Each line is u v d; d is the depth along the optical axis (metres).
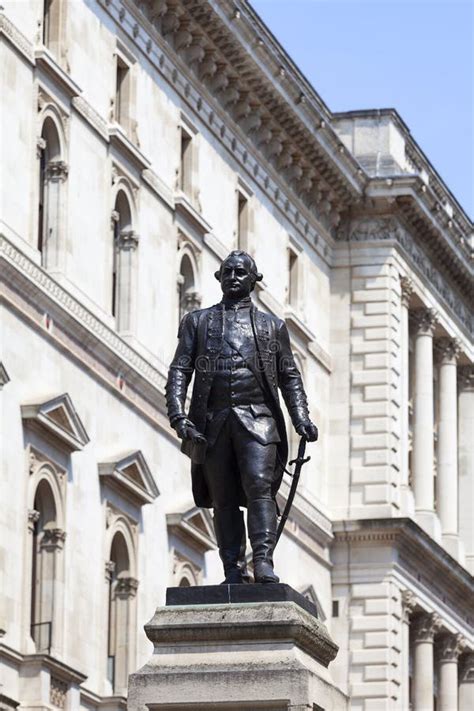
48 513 54.69
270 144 73.50
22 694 51.16
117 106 62.03
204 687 21.31
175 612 21.69
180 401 23.14
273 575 22.56
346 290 80.94
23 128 54.31
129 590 59.19
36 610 54.00
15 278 52.50
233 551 23.02
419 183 80.25
